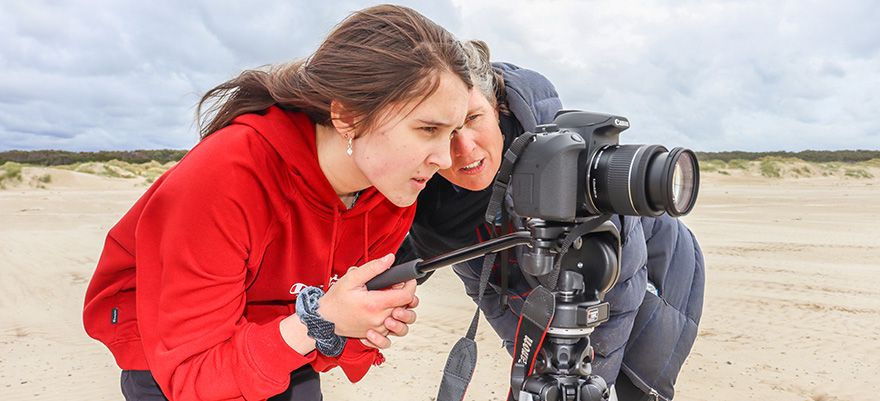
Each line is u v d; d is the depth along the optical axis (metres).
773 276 6.78
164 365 1.40
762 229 11.02
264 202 1.50
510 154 1.58
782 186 28.70
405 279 1.46
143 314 1.44
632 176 1.49
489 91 1.99
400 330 1.49
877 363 4.02
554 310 1.57
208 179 1.37
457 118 1.36
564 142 1.50
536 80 2.19
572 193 1.51
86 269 7.62
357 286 1.44
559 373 1.63
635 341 2.43
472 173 1.96
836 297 5.82
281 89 1.49
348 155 1.49
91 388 3.78
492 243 1.53
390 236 1.93
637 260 2.12
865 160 46.94
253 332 1.43
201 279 1.39
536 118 2.12
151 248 1.40
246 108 1.56
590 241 1.63
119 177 35.47
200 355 1.42
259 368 1.39
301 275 1.71
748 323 5.00
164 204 1.37
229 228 1.40
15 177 29.12
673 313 2.44
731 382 3.69
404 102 1.30
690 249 2.53
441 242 2.33
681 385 3.64
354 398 3.50
